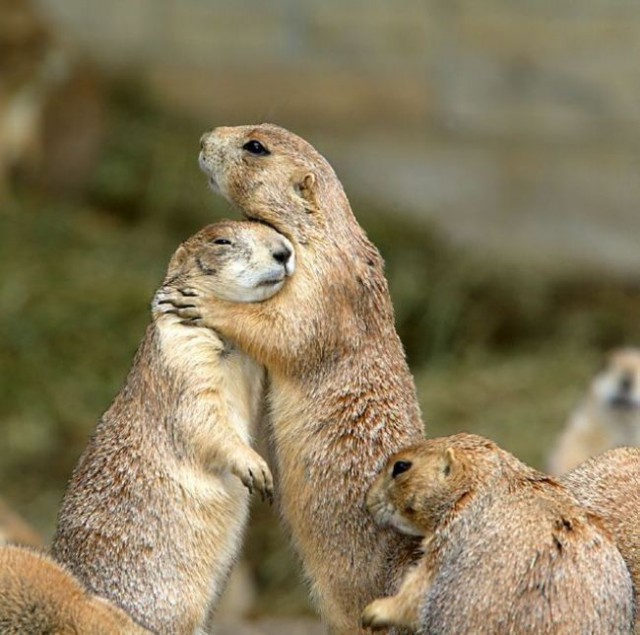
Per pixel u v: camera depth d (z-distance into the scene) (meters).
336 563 7.43
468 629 6.62
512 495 6.83
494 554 6.66
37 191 18.05
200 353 7.46
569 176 18.59
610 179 18.48
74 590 7.16
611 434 11.87
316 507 7.46
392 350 7.65
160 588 7.39
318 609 7.55
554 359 15.96
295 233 7.60
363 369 7.52
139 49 19.42
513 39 18.77
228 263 7.45
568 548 6.56
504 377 15.47
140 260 16.64
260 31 19.16
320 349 7.46
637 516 7.45
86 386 14.90
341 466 7.42
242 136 7.77
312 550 7.49
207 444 7.41
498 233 18.56
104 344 15.30
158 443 7.46
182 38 19.30
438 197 18.80
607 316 17.02
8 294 15.60
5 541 8.64
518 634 6.52
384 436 7.46
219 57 19.23
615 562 6.60
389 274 17.03
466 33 18.86
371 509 7.21
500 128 18.83
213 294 7.50
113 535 7.42
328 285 7.50
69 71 18.47
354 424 7.45
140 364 7.59
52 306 15.55
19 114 17.94
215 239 7.51
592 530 6.64
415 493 7.02
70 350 15.20
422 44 18.94
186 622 7.44
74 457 14.27
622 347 16.48
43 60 18.31
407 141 18.91
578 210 18.55
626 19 18.45
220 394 7.48
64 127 18.17
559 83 18.66
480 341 16.44
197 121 19.11
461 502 6.91
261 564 13.38
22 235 16.70
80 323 15.43
